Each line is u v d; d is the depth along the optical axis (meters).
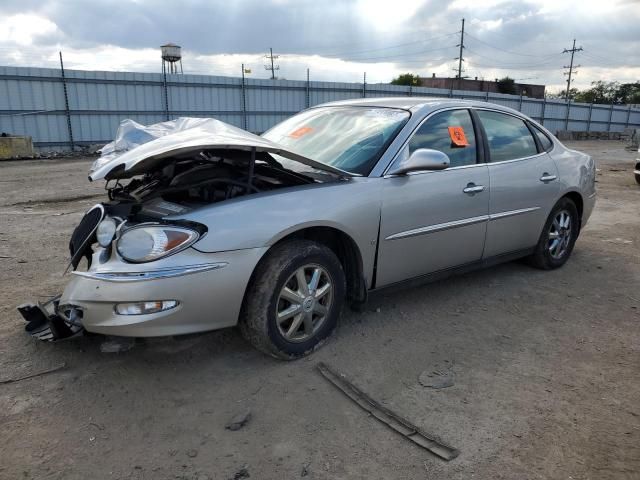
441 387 3.00
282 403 2.82
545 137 4.98
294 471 2.33
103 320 2.73
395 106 4.11
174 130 3.63
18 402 2.79
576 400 2.90
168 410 2.75
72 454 2.41
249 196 3.05
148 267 2.70
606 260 5.55
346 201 3.28
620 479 2.30
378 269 3.55
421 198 3.66
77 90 19.56
